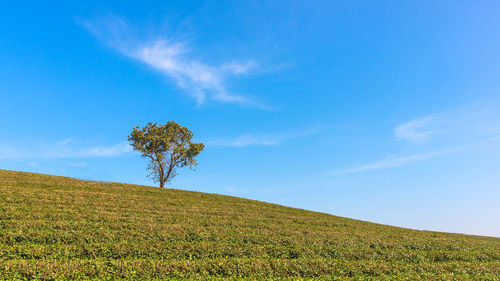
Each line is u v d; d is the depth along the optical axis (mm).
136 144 55156
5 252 14312
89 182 42812
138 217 25516
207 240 20141
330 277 14562
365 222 37906
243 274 14211
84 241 17375
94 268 13164
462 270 17156
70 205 27375
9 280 11430
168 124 56719
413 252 21203
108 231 19594
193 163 56781
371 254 19781
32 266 12648
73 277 12227
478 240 31906
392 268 16609
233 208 36531
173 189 47125
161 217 26703
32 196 28750
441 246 24812
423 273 16141
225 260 15531
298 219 33750
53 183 38094
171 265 14242
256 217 32094
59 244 16531
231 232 23047
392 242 24297
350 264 16703
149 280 12555
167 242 18344
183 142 57625
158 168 56250
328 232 26859
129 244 17172
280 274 14695
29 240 16688
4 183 34031
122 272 13062
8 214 21703
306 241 22109
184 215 29031
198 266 14484
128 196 35844
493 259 21906
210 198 43188
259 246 19062
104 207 28328
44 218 21812
